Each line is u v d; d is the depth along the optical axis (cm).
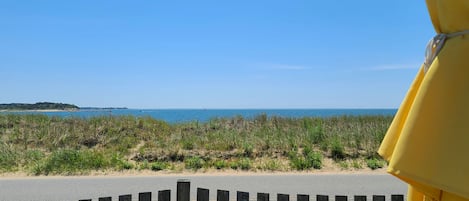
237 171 1201
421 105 121
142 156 1361
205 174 1154
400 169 120
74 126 1791
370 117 2139
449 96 116
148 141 1588
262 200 342
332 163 1284
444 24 124
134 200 837
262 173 1166
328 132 1644
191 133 1781
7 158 1293
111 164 1262
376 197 355
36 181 1050
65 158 1277
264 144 1440
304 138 1545
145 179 1080
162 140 1583
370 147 1396
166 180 1066
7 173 1163
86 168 1216
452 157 110
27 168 1221
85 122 1872
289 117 2195
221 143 1469
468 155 108
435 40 129
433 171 113
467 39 117
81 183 1025
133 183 1025
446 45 123
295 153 1366
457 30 121
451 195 115
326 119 2138
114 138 1620
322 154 1373
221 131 1777
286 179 1070
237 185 988
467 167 107
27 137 1598
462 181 107
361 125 1838
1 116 1973
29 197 877
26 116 2005
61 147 1514
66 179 1079
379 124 1795
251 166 1249
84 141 1587
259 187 963
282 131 1741
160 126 1909
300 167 1234
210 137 1589
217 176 1117
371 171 1188
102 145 1560
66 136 1608
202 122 2078
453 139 111
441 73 119
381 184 999
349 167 1240
